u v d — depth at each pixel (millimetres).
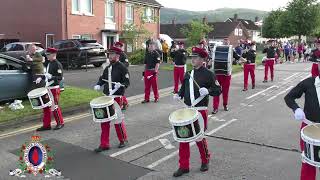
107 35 31859
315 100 4867
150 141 8195
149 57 12547
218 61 11281
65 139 8328
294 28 50438
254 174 6371
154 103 12562
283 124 9609
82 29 29688
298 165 6746
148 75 12555
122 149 7652
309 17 49562
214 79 6449
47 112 8977
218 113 10984
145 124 9695
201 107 6414
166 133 8820
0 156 7199
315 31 50312
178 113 6152
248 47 15875
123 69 7680
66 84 15672
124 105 11516
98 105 7145
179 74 13664
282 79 19297
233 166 6723
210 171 6500
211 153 7406
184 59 13625
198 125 5906
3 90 10617
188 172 6438
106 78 7789
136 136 8570
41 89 8906
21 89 11055
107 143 7570
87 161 6977
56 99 9031
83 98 12008
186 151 6320
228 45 11742
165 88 15680
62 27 28375
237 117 10453
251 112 11117
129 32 32250
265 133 8766
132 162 6941
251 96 14039
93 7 30469
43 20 29156
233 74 21469
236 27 75188
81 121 9938
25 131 8953
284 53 36125
